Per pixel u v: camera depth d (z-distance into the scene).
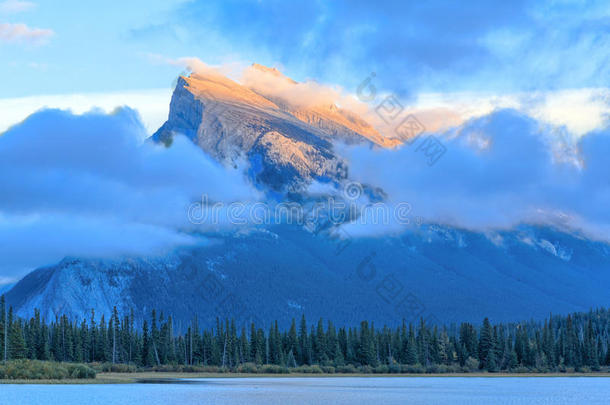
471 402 179.62
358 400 182.62
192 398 183.00
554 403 176.38
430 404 174.50
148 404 165.88
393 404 174.12
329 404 172.62
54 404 162.75
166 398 181.62
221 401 177.00
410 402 179.38
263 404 171.50
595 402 179.38
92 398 177.00
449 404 174.62
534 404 175.38
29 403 164.00
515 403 178.00
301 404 172.38
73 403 165.00
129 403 167.12
